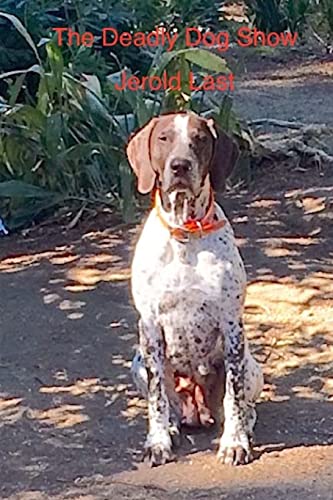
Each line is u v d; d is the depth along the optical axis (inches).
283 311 197.0
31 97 281.1
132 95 249.3
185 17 427.8
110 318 197.0
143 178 154.2
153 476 154.1
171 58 251.3
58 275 215.2
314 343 187.0
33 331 193.6
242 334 155.5
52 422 167.8
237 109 346.6
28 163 242.7
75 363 183.0
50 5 310.8
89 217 239.9
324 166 264.2
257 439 161.0
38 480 154.9
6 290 209.6
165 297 154.2
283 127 297.3
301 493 149.7
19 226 238.8
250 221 234.2
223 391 160.6
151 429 158.2
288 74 413.7
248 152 257.6
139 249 155.9
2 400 173.5
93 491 151.9
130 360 183.3
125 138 244.1
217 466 155.1
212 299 153.9
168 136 152.0
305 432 162.7
